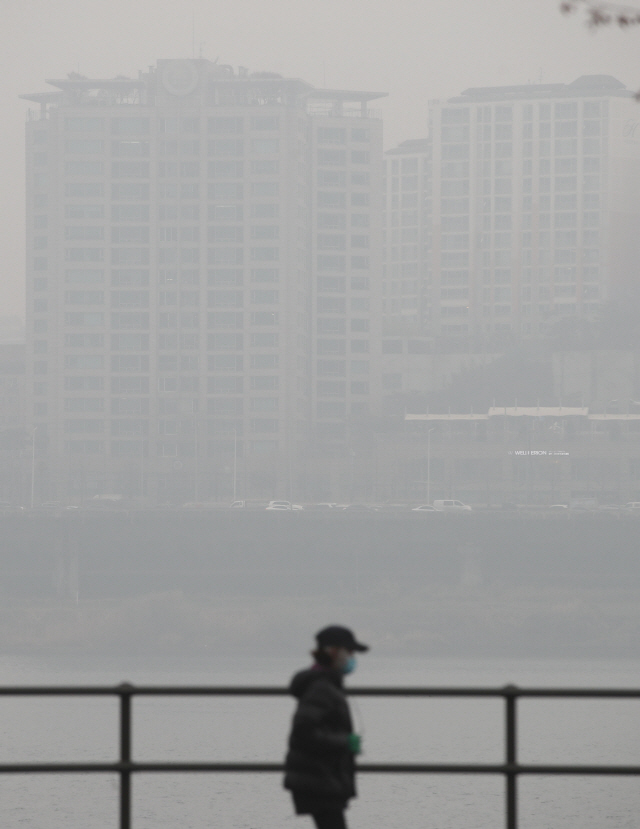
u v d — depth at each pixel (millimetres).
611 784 157125
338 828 23828
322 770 23594
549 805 145875
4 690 25516
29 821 139500
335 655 24734
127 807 25703
